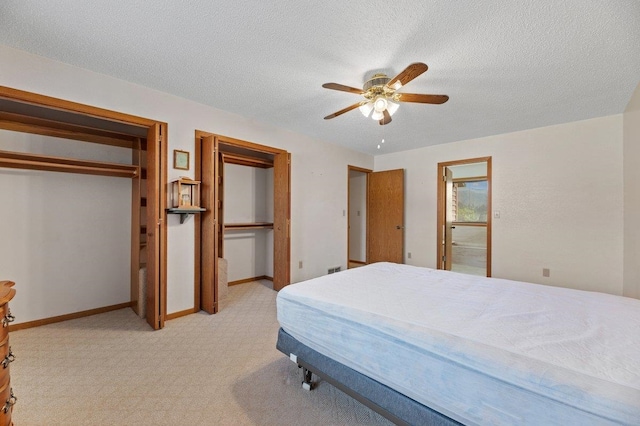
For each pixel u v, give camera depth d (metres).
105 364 2.09
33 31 1.87
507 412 1.00
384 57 2.14
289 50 2.08
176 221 2.97
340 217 4.98
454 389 1.12
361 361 1.43
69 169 2.88
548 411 0.92
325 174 4.68
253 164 4.72
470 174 7.15
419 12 1.66
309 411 1.62
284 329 1.94
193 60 2.23
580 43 1.92
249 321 2.94
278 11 1.68
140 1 1.60
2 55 2.03
